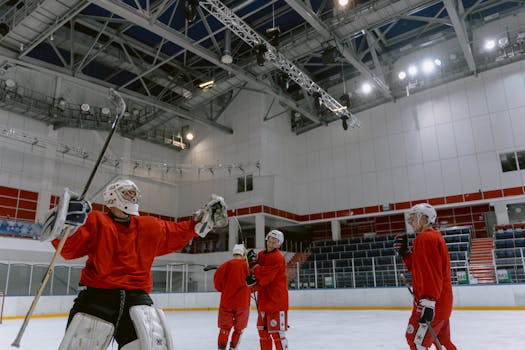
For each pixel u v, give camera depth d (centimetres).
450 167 2162
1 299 1352
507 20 2084
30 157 2067
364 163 2414
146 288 219
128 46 2088
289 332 894
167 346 207
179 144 2692
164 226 234
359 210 2378
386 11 1617
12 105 2012
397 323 1035
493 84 2117
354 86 2467
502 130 2062
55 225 179
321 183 2536
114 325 201
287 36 1992
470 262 1809
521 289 1332
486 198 2048
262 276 433
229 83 2148
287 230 2772
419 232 344
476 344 682
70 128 2256
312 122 2634
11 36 1628
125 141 2464
